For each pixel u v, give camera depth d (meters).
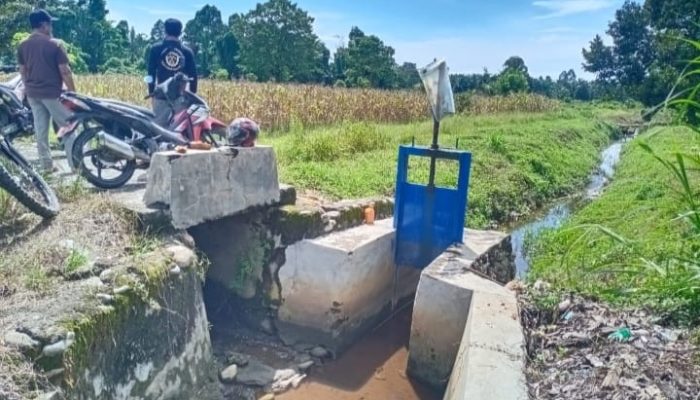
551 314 3.39
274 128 12.04
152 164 3.91
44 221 3.67
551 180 12.77
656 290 3.29
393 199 6.20
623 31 41.22
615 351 2.79
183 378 3.49
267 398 3.78
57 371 2.37
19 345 2.31
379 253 4.90
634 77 40.62
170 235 3.86
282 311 4.70
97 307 2.74
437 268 4.18
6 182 3.39
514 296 3.63
